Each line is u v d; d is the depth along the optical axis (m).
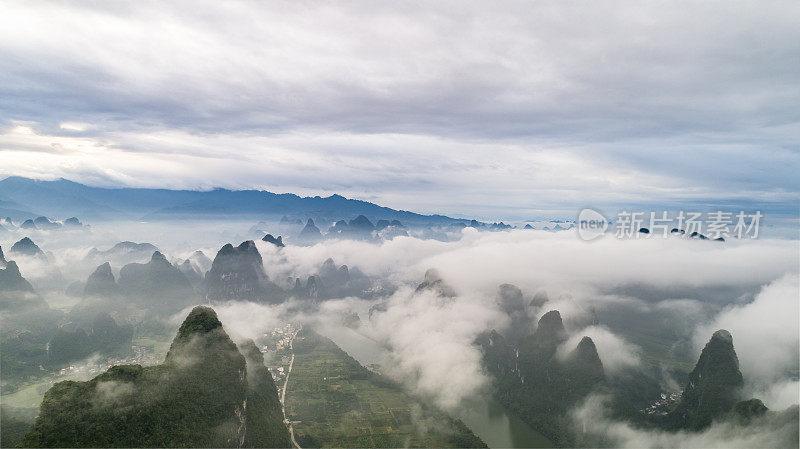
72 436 93.81
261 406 141.00
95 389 103.00
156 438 101.25
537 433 180.75
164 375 114.50
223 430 114.31
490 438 175.38
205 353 126.56
